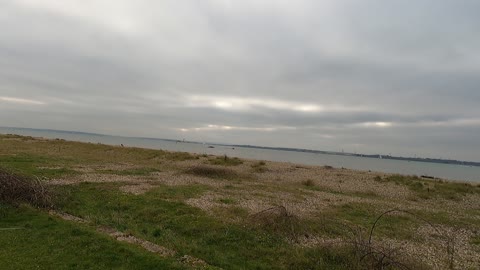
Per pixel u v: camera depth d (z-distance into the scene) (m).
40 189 13.66
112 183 19.42
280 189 22.52
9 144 43.75
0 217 11.15
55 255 8.49
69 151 42.34
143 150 48.34
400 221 15.65
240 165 38.91
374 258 9.66
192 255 9.55
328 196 21.19
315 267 9.55
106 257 8.51
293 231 12.23
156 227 12.12
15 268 7.66
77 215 12.52
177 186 20.30
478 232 14.83
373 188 27.11
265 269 9.38
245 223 12.82
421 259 10.85
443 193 25.77
